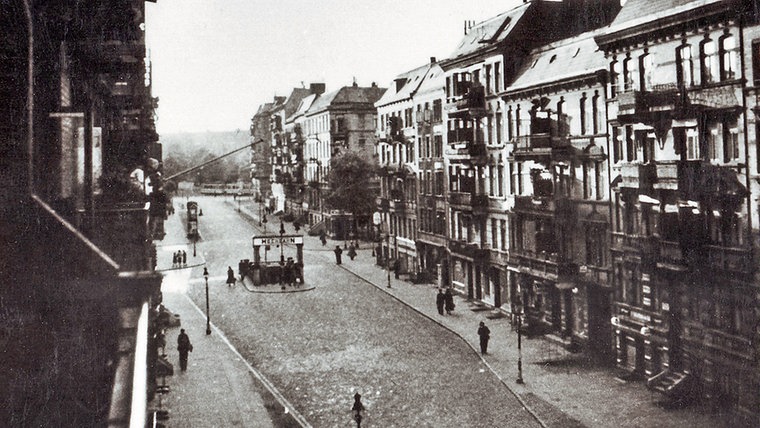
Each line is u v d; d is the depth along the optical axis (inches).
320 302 1562.5
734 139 816.9
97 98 585.9
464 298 1584.6
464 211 1536.7
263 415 836.6
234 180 6412.4
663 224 905.5
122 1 458.3
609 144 1039.0
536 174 1252.5
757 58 784.9
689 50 885.8
